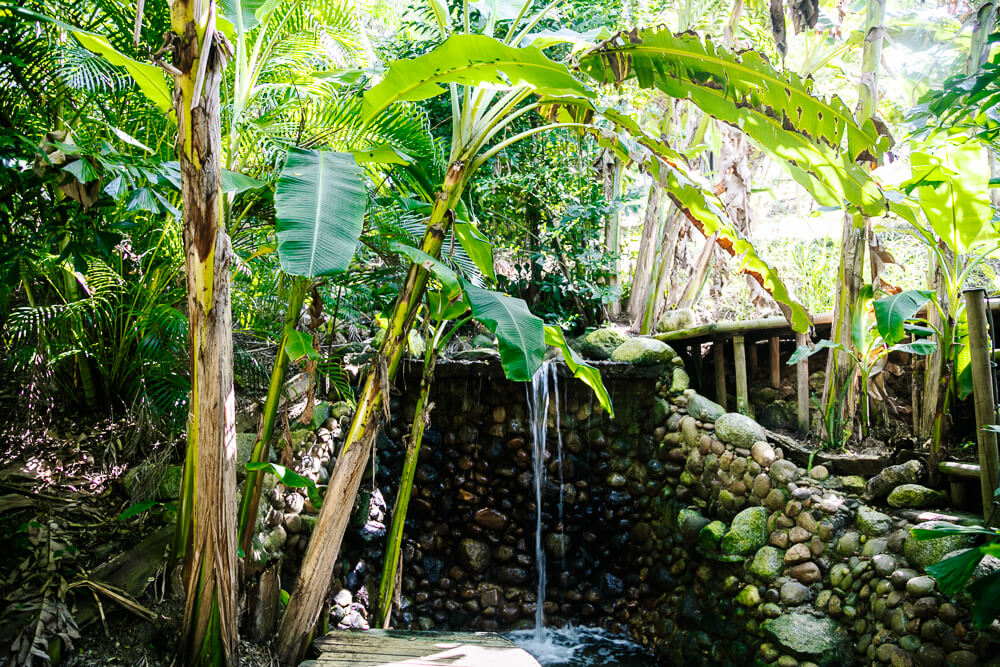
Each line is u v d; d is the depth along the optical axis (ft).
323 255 7.02
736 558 13.37
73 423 11.88
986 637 9.52
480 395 16.89
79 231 9.33
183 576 8.70
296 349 9.95
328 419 14.66
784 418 15.94
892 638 10.57
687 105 19.90
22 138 7.72
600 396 11.46
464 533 16.69
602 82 9.71
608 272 21.06
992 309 12.05
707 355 17.95
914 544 10.86
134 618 9.07
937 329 12.53
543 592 16.61
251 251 11.15
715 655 13.51
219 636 8.45
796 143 9.52
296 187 7.65
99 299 10.58
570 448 17.10
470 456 16.88
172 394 11.09
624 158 9.70
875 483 12.39
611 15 19.15
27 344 10.84
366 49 13.35
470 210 18.12
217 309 7.82
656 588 15.79
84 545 9.89
